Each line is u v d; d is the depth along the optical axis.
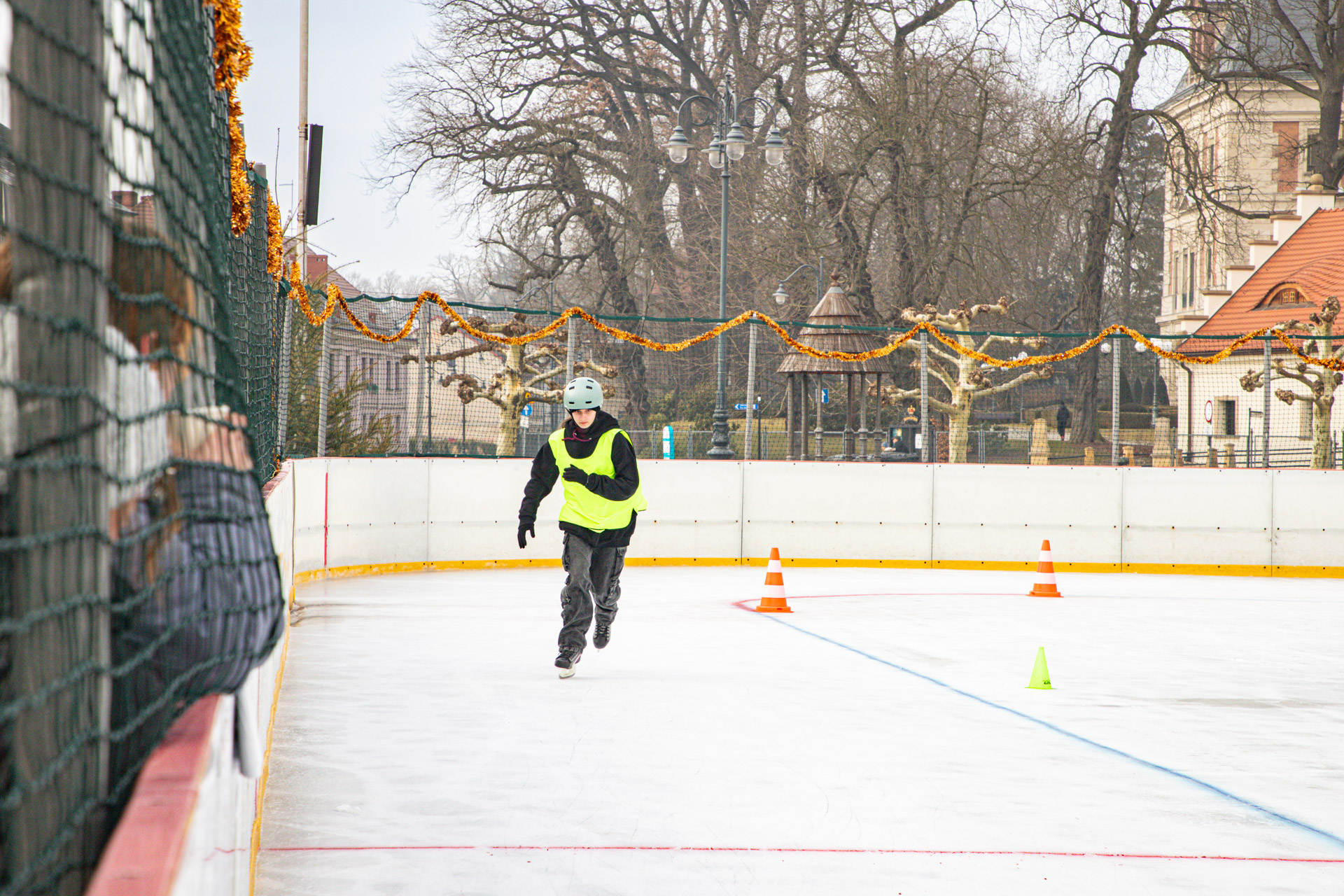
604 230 57.28
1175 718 9.87
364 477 20.95
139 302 2.05
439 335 22.52
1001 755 8.39
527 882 5.51
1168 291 83.62
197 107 2.83
